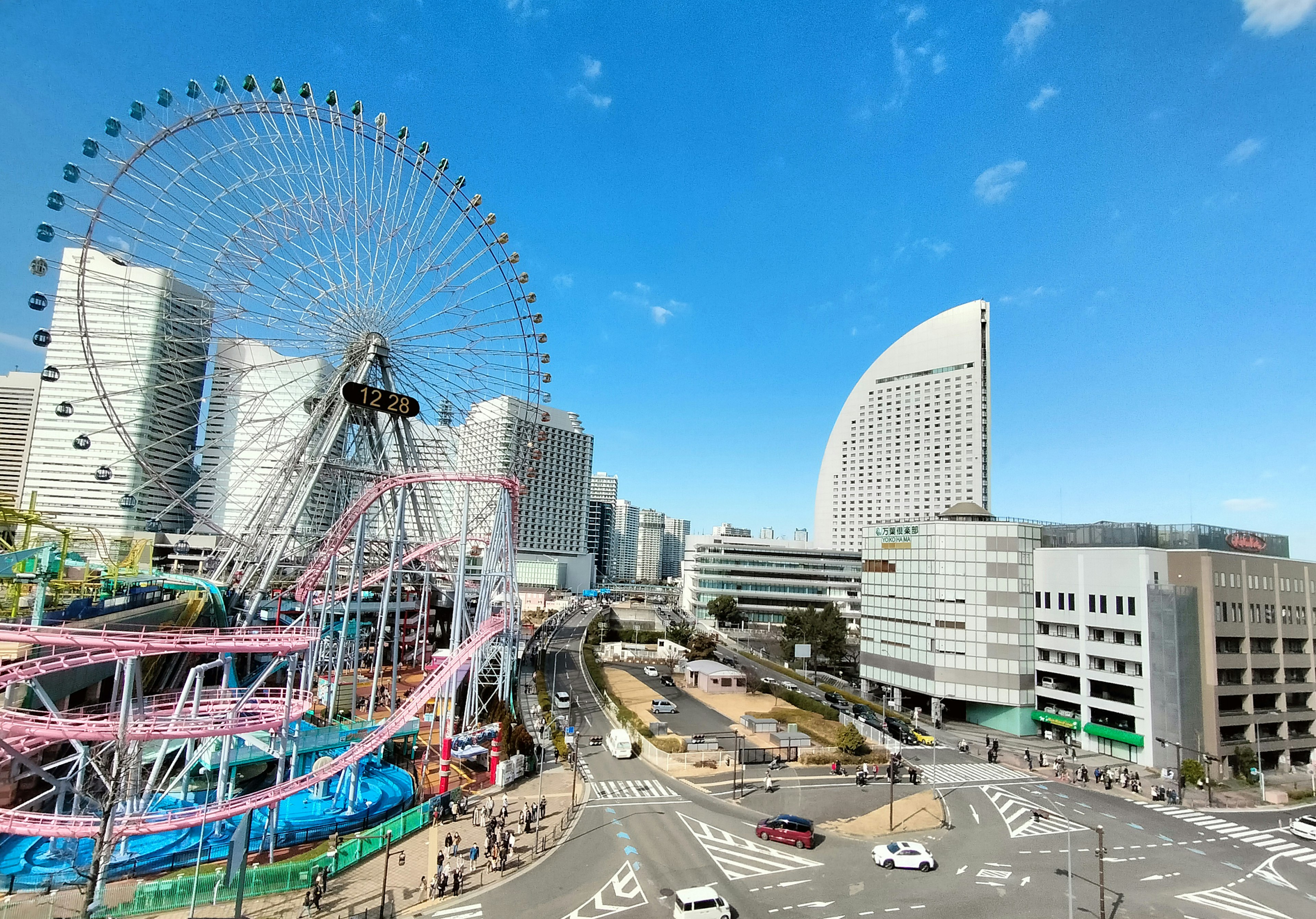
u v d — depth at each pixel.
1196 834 55.25
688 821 54.34
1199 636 76.12
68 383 80.75
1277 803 64.44
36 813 41.75
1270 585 84.00
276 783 49.97
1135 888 44.41
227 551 92.56
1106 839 53.28
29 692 47.75
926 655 97.06
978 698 91.38
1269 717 78.06
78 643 40.31
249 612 79.44
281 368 87.00
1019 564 91.31
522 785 62.66
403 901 39.84
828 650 130.62
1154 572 77.62
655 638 162.38
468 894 41.00
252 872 39.91
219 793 42.97
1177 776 68.06
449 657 77.31
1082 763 76.62
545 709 90.94
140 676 47.91
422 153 77.19
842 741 74.38
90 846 43.12
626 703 99.38
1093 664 83.19
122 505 75.25
